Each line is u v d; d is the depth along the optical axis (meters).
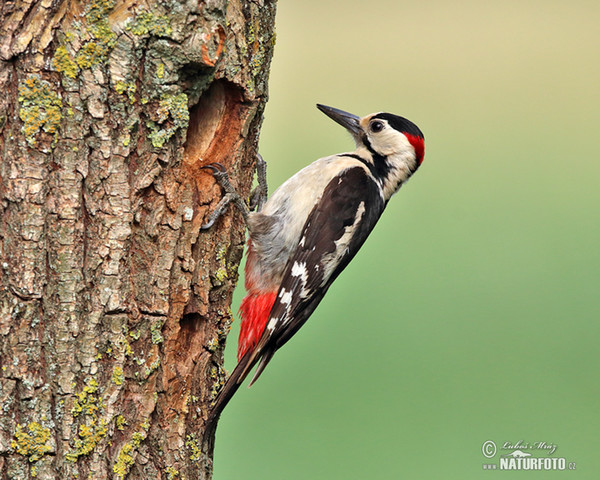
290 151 20.88
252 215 8.70
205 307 7.65
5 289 6.41
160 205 7.06
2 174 6.37
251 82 7.89
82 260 6.63
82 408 6.63
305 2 32.09
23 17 6.34
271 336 9.07
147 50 6.75
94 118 6.62
